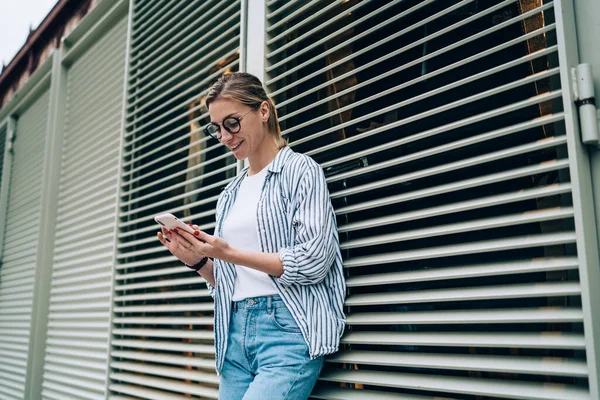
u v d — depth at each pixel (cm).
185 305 205
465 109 129
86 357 291
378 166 136
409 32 146
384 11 154
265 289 129
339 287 132
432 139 135
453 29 127
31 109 486
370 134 140
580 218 95
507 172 110
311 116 174
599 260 98
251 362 130
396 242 139
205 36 217
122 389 235
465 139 117
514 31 124
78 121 368
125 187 271
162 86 242
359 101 142
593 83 104
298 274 119
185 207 206
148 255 259
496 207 120
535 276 112
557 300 107
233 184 157
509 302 116
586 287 92
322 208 125
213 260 153
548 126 113
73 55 395
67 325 318
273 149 148
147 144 245
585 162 101
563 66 103
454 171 129
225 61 219
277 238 132
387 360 123
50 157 386
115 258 256
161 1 264
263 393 117
